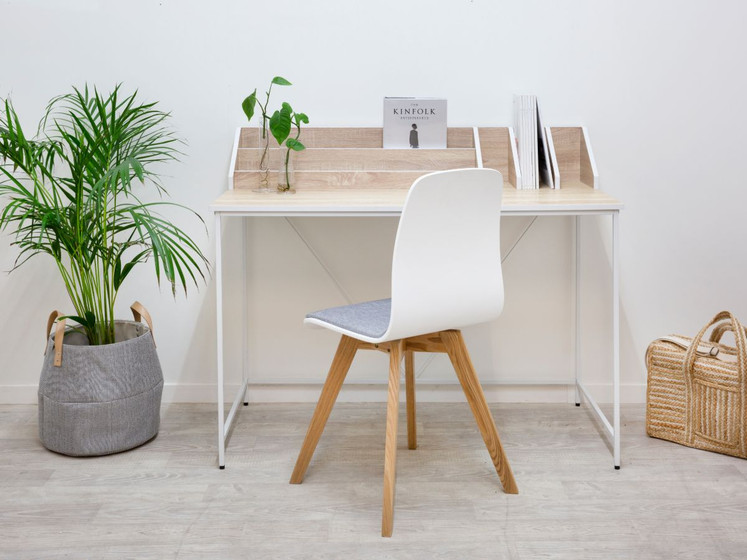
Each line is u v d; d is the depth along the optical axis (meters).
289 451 2.54
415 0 2.71
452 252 2.07
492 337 2.92
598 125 2.77
